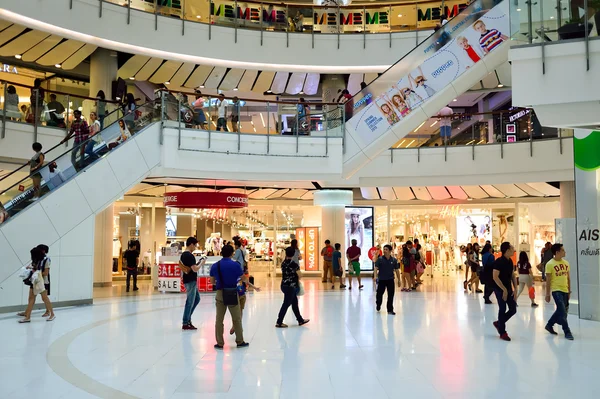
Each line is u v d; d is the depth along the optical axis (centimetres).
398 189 2652
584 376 732
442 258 2862
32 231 1416
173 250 2059
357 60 2469
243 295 1123
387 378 721
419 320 1269
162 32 2250
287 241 2920
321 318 1305
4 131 1594
